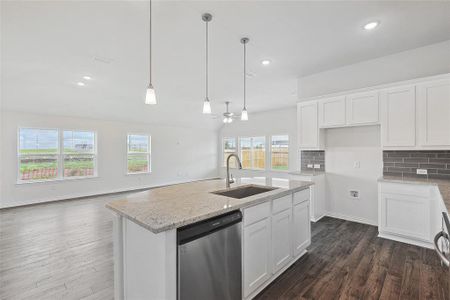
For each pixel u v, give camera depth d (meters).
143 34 2.53
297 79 4.23
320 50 3.04
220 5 2.05
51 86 4.40
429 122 2.76
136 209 1.60
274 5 2.07
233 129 8.84
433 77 2.73
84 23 2.28
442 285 2.05
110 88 4.62
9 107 4.86
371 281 2.13
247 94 5.35
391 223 3.00
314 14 2.22
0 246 2.94
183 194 2.12
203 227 1.47
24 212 4.54
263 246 2.00
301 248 2.55
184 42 2.75
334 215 4.05
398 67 3.15
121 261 1.69
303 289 2.02
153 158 7.45
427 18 2.31
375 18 2.31
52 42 2.66
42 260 2.57
